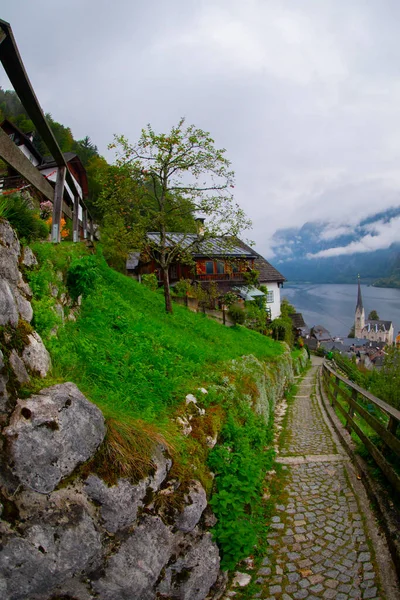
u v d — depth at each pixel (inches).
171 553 132.0
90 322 264.7
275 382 516.7
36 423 108.0
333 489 221.5
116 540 116.7
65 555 104.3
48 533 103.4
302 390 732.7
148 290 678.5
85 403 123.0
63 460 110.3
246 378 323.6
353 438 304.7
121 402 167.6
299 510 200.5
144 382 200.5
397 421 195.0
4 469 102.8
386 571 146.6
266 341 884.0
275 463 266.1
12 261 156.9
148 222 539.5
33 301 173.8
